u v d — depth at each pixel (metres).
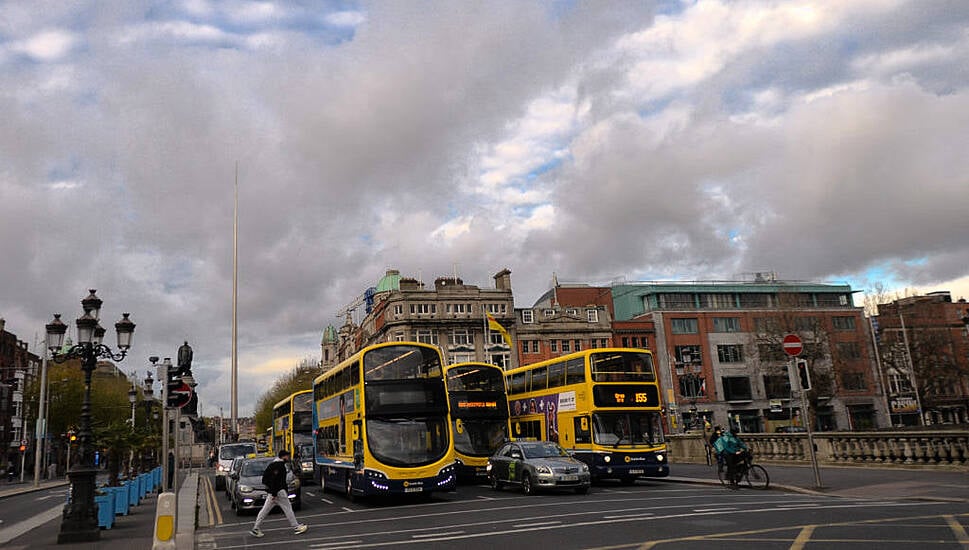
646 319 81.81
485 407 29.62
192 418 56.44
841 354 78.88
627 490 23.58
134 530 18.38
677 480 26.66
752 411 79.44
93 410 76.31
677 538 12.04
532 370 31.47
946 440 22.52
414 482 21.86
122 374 107.50
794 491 20.34
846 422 80.06
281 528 17.42
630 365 26.36
